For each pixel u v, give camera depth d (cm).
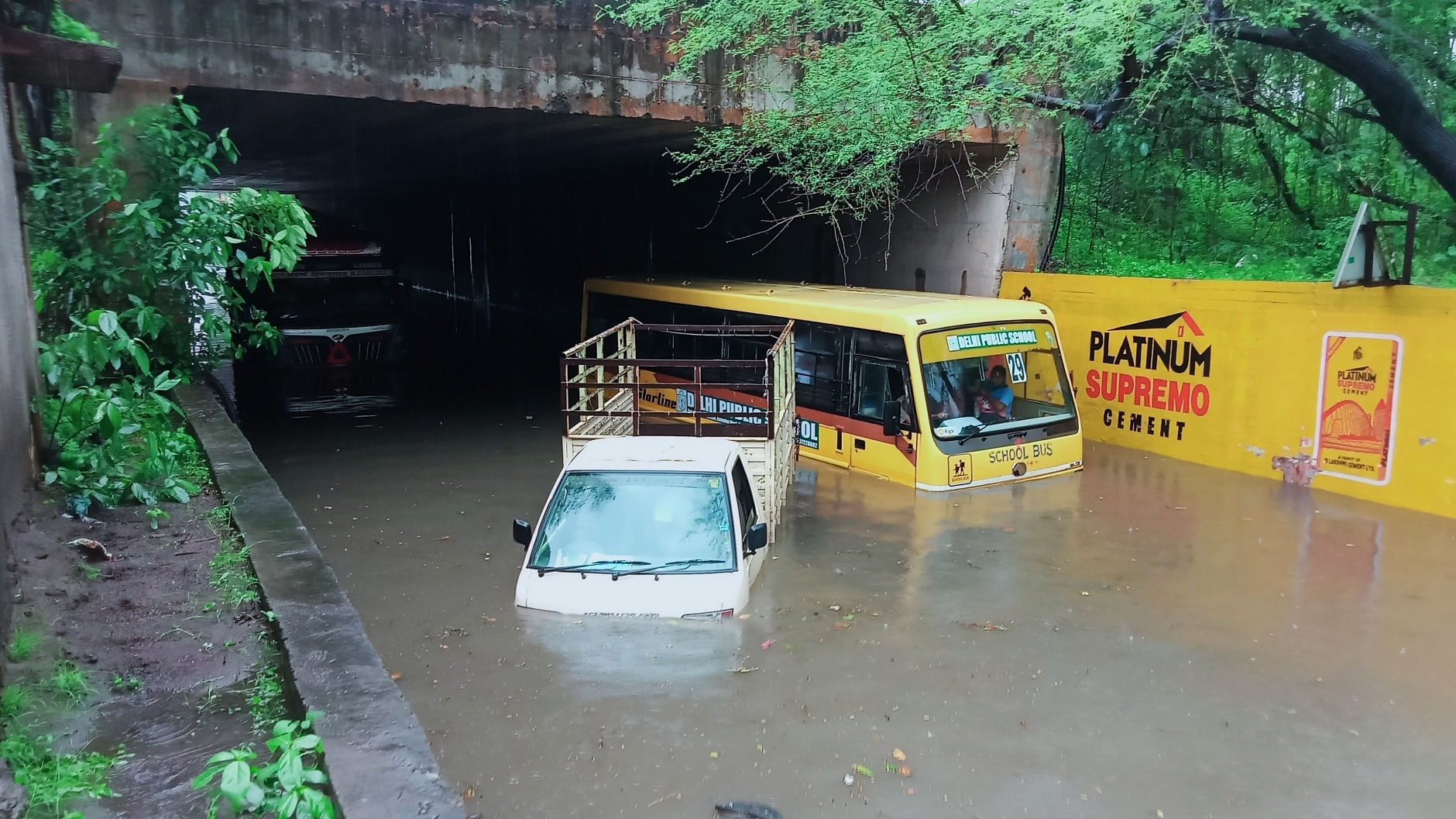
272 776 399
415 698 636
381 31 1212
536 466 1368
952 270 1734
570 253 2867
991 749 580
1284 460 1217
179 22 1112
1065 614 805
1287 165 1719
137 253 1035
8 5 769
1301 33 1241
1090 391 1491
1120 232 1797
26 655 496
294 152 2223
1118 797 532
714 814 507
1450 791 542
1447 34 1320
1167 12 1323
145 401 998
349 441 1537
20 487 647
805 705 629
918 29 1433
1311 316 1173
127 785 414
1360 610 812
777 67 1472
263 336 1355
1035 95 1450
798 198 1781
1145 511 1102
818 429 1375
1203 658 720
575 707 620
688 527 771
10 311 627
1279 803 529
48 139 987
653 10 1305
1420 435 1070
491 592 856
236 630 561
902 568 921
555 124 1541
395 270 2309
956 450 1199
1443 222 1400
